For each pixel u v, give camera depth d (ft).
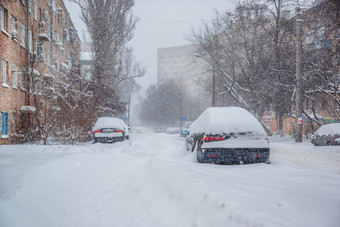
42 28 88.79
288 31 90.99
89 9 102.17
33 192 16.52
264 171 18.90
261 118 98.94
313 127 101.14
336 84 74.59
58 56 118.01
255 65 95.30
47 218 13.37
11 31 67.92
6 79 64.69
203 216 11.21
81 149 40.96
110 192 18.21
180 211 12.68
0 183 15.80
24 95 74.79
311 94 84.28
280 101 90.12
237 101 103.35
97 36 101.96
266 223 8.75
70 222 13.02
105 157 32.89
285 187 14.01
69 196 17.13
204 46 101.14
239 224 9.49
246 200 11.28
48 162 23.89
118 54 111.55
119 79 114.62
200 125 25.62
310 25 72.69
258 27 97.40
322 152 44.60
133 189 18.25
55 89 63.31
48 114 56.65
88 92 75.61
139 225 12.37
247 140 21.74
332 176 17.61
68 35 134.82
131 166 28.22
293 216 9.66
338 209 10.38
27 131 57.36
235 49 101.71
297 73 69.05
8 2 65.57
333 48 68.03
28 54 73.05
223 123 22.35
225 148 21.49
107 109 89.45
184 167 18.88
